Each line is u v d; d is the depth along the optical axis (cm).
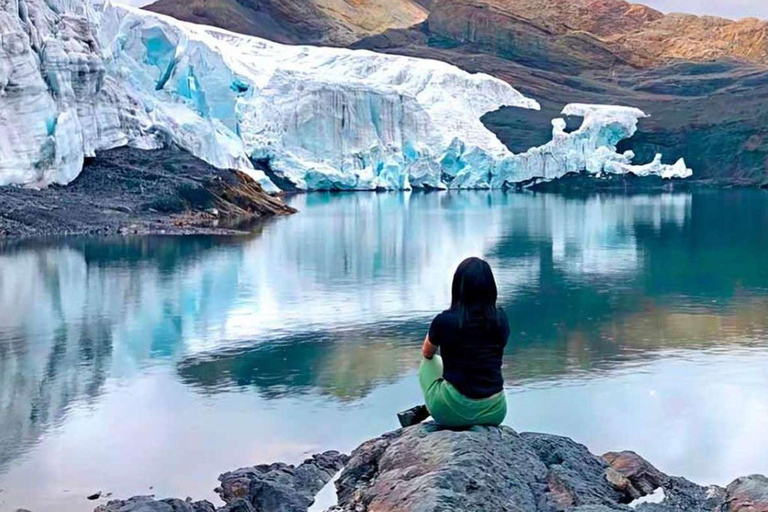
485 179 7794
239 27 11538
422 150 7538
